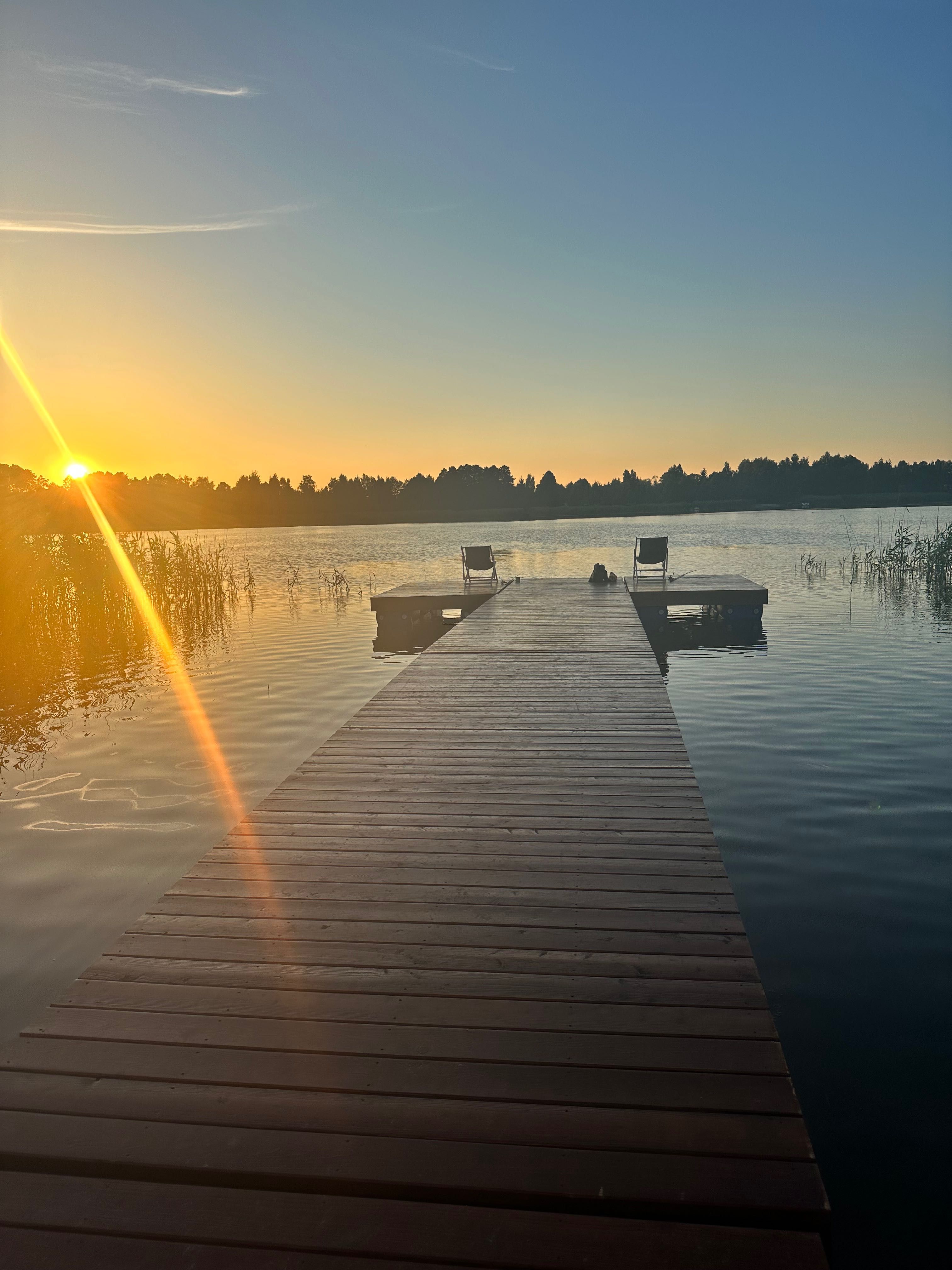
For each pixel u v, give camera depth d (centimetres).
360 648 1159
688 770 452
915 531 3556
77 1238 165
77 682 936
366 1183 174
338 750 502
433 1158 180
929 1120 249
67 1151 183
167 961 262
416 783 437
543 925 282
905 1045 284
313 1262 158
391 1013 233
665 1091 200
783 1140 184
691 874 320
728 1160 178
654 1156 180
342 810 397
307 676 959
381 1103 197
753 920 370
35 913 386
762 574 2036
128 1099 200
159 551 1559
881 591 1658
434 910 294
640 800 405
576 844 351
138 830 491
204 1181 179
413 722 571
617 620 1083
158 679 947
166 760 633
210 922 288
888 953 341
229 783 579
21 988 322
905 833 463
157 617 1460
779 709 743
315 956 264
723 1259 158
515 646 889
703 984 245
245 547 4009
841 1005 307
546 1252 160
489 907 296
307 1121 192
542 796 413
